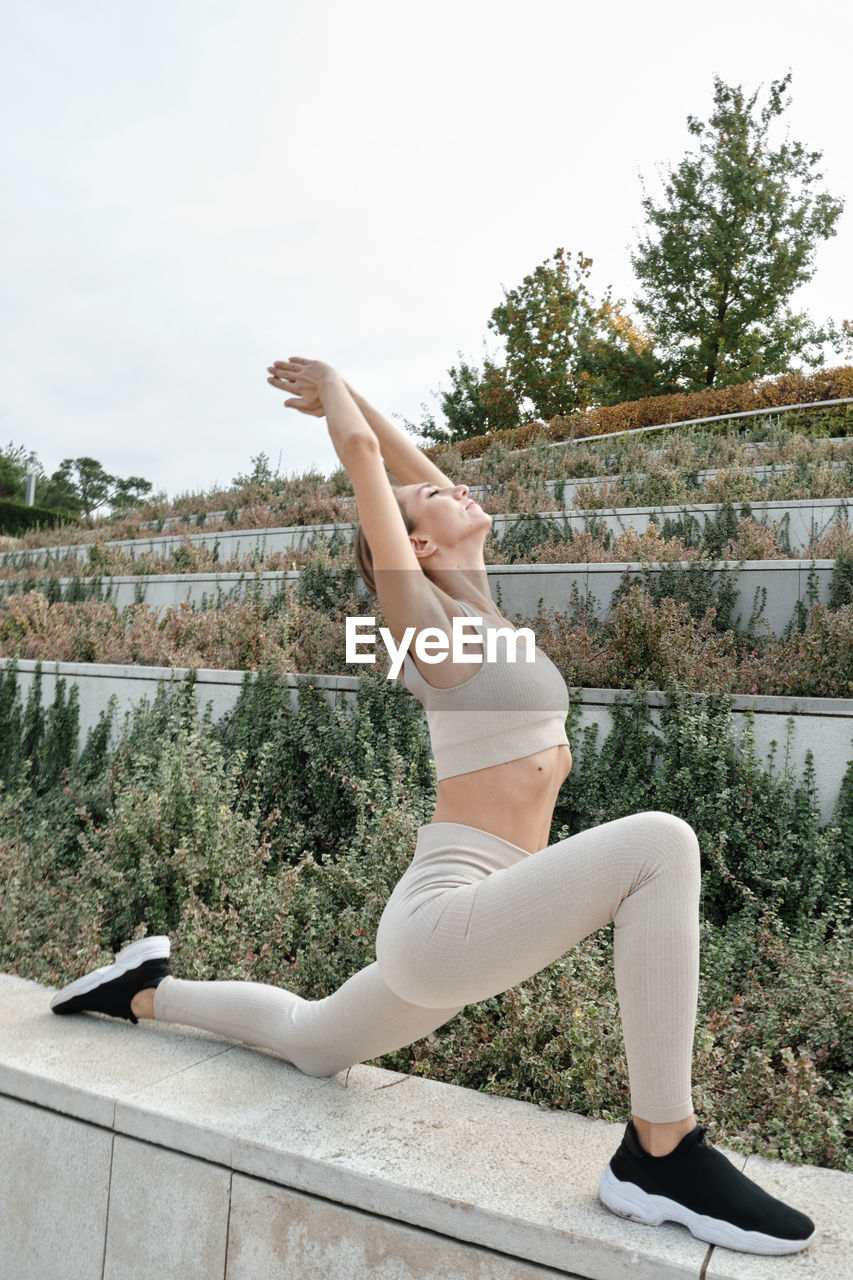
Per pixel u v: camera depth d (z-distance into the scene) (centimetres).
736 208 2503
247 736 585
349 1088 211
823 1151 218
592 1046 241
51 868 471
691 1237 152
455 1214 160
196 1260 185
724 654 612
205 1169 185
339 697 566
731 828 436
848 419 1415
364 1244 167
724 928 394
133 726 649
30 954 370
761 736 466
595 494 1094
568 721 509
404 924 169
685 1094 156
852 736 444
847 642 533
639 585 719
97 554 1338
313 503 1362
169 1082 208
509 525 988
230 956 340
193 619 803
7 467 4519
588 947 302
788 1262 146
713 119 2544
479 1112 202
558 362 2881
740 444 1310
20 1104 213
